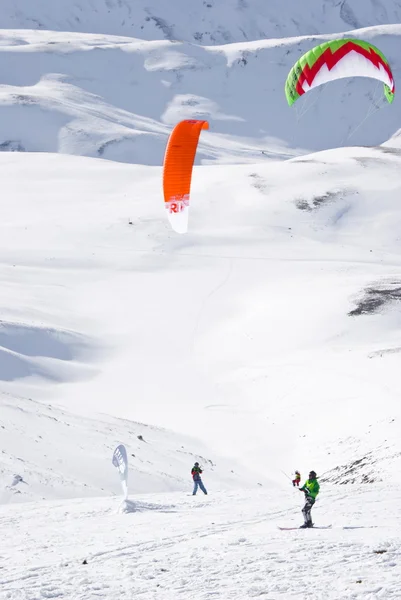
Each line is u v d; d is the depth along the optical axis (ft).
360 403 230.68
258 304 367.66
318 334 313.12
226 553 69.31
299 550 68.54
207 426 236.84
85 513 104.27
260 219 532.32
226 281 414.21
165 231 499.51
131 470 159.53
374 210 558.15
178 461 181.88
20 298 374.22
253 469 202.39
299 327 322.96
